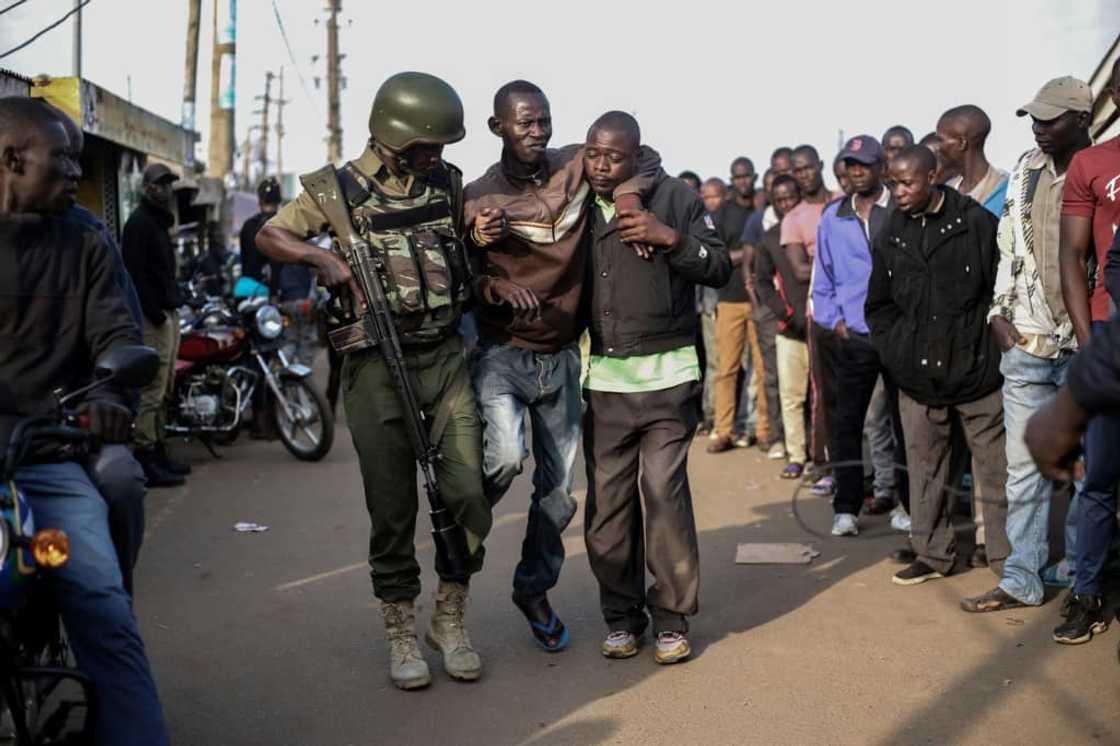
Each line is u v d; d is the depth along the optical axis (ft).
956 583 17.84
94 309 10.86
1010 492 16.43
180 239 49.49
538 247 14.33
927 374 17.12
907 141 25.16
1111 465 14.33
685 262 14.37
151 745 10.21
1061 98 15.40
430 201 14.17
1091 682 13.94
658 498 14.71
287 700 14.21
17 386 10.59
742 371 31.07
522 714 13.70
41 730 9.92
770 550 19.93
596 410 15.03
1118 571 17.07
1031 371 16.01
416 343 14.12
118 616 10.19
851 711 13.43
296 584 18.72
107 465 10.95
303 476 27.09
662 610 14.97
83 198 38.29
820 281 21.83
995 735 12.70
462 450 14.29
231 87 71.31
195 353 28.81
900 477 20.70
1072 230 14.60
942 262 16.99
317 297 39.70
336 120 105.50
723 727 13.14
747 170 31.32
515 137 14.11
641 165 14.80
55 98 32.91
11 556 9.27
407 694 14.35
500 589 18.33
